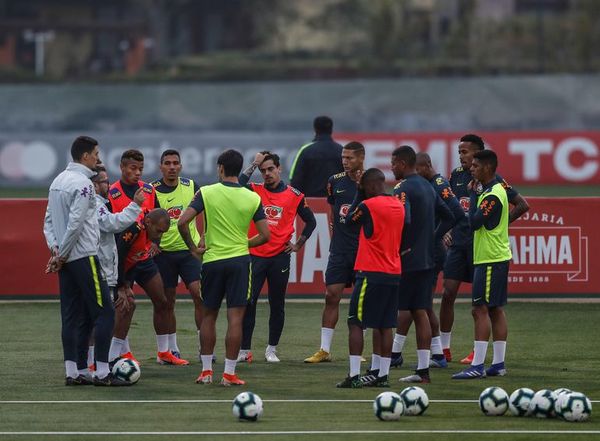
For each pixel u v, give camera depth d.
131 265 41.81
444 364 43.28
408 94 140.50
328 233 58.94
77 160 38.22
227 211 38.75
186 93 142.25
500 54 198.00
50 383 39.09
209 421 32.88
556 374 41.12
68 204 37.84
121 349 42.12
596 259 58.16
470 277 44.34
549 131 128.12
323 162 51.47
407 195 39.25
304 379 40.25
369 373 39.34
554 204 58.00
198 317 44.69
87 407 34.91
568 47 195.88
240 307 38.91
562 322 53.28
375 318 38.44
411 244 39.38
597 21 198.00
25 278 58.47
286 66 195.00
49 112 141.88
